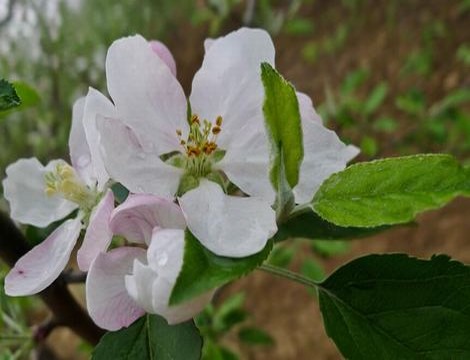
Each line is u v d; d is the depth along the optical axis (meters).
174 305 0.05
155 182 0.07
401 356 0.07
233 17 0.30
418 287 0.07
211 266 0.05
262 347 0.28
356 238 0.08
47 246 0.07
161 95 0.07
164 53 0.08
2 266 0.10
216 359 0.15
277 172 0.06
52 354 0.14
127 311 0.06
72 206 0.08
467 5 0.38
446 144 0.25
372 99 0.23
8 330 0.12
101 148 0.06
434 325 0.07
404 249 0.30
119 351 0.07
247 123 0.07
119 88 0.07
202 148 0.07
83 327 0.10
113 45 0.07
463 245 0.29
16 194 0.08
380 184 0.06
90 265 0.06
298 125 0.06
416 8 0.41
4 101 0.07
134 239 0.06
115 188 0.07
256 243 0.06
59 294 0.09
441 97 0.36
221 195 0.07
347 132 0.24
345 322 0.07
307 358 0.28
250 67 0.07
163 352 0.07
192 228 0.06
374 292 0.07
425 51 0.38
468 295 0.07
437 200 0.06
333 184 0.06
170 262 0.05
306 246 0.29
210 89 0.07
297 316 0.29
